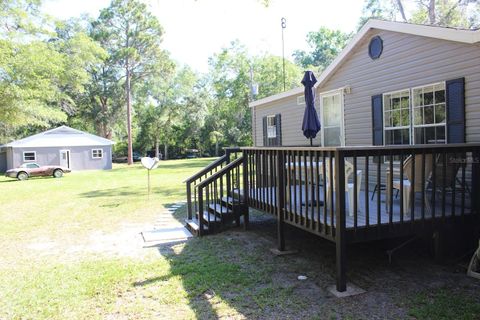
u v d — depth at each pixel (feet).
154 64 108.58
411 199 13.07
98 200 33.91
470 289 11.64
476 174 14.05
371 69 23.47
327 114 28.71
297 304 11.02
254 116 42.32
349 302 11.03
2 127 87.20
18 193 40.98
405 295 11.35
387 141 22.58
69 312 11.04
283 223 15.99
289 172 15.25
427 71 19.34
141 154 129.70
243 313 10.59
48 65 60.64
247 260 15.21
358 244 16.80
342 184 11.68
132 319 10.48
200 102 120.88
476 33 16.26
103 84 112.27
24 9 58.90
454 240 14.67
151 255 16.48
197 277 13.39
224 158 23.98
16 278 14.01
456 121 17.74
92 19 104.22
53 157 80.48
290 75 102.17
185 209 27.53
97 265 15.21
